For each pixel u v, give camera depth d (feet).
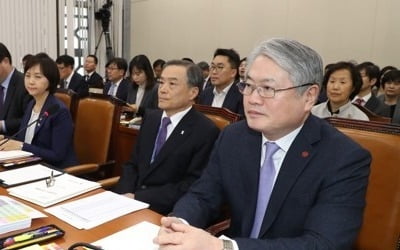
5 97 10.19
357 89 8.70
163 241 2.94
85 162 8.14
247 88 3.40
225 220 4.55
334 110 8.75
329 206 3.25
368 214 4.35
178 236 2.95
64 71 17.26
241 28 20.18
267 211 3.60
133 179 6.38
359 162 3.42
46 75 7.32
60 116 7.13
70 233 3.53
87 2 23.39
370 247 4.32
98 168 7.49
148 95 13.37
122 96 16.76
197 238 2.96
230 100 11.29
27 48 20.85
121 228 3.69
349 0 16.28
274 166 3.74
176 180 6.05
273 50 3.23
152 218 3.95
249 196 3.82
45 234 3.40
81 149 8.21
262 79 3.25
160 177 6.07
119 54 25.41
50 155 6.93
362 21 15.99
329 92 8.57
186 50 23.12
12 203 3.94
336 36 16.81
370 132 4.55
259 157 3.86
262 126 3.36
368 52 15.92
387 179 4.30
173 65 6.13
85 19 23.43
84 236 3.49
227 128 4.37
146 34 25.35
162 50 24.52
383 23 15.40
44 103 7.46
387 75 13.08
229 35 20.77
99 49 24.21
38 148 6.89
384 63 15.49
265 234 3.60
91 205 4.22
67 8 22.31
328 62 17.16
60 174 5.25
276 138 3.68
